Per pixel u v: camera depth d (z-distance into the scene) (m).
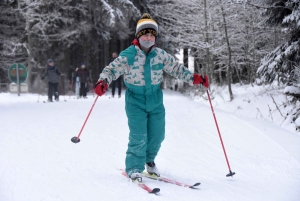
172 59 3.93
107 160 4.72
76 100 13.86
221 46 14.69
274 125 7.27
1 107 11.04
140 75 3.77
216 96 13.20
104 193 3.31
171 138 6.28
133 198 3.18
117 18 20.62
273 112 8.85
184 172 4.27
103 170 4.21
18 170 4.10
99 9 19.88
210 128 7.09
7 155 4.83
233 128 6.95
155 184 3.64
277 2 8.71
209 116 8.44
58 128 7.04
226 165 4.64
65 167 4.30
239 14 13.77
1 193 3.31
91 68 22.53
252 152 5.29
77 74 15.73
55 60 20.98
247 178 4.05
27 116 8.72
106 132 6.70
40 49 20.20
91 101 13.02
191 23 15.96
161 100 3.90
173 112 9.29
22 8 20.05
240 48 15.13
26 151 5.09
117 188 3.47
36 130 6.78
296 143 5.71
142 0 21.66
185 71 3.98
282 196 3.39
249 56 14.69
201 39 15.98
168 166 4.54
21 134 6.36
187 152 5.33
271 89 10.64
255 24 13.62
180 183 3.71
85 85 15.88
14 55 21.72
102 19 20.42
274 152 5.23
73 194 3.28
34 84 20.59
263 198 3.32
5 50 21.72
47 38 19.67
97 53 23.28
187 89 20.66
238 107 10.59
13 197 3.20
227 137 6.29
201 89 15.38
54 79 13.37
